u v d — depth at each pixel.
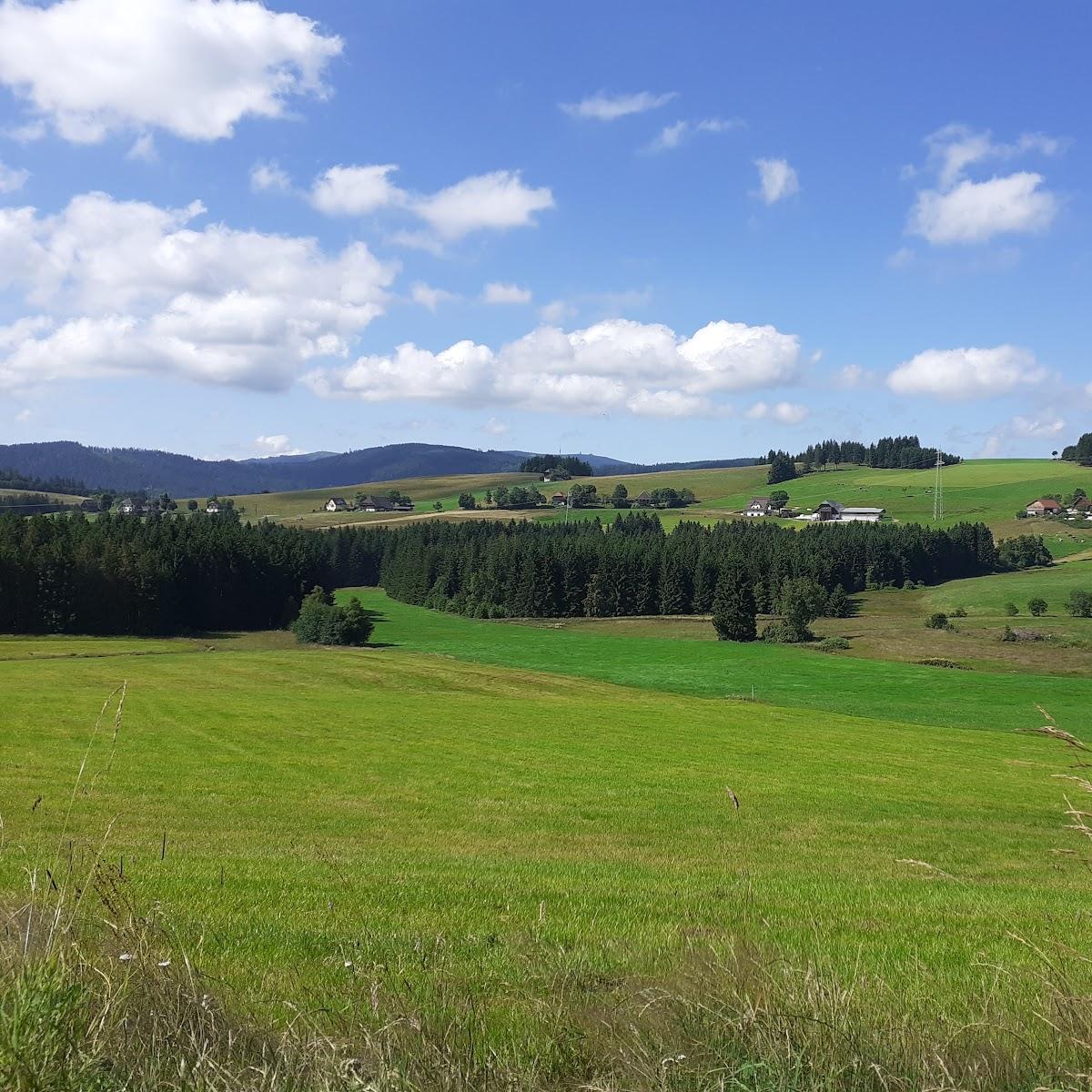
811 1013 5.21
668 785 31.89
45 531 104.81
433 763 35.88
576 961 7.36
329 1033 5.27
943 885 16.38
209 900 11.09
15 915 5.63
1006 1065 4.92
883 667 78.94
